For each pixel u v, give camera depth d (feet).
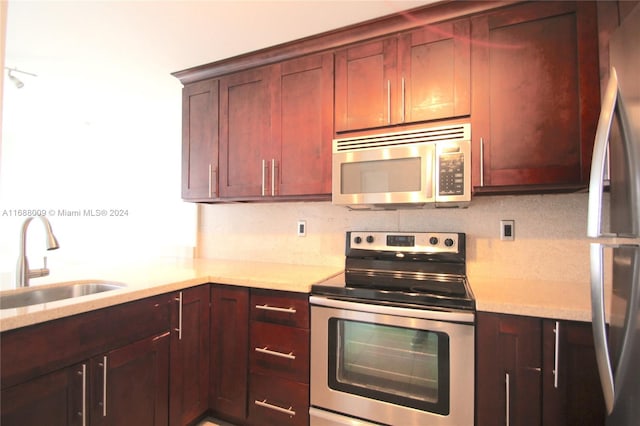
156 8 4.70
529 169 4.35
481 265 5.58
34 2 4.50
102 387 3.90
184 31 5.33
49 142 9.96
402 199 4.84
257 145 6.10
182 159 6.82
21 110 8.69
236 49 5.91
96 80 7.05
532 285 4.82
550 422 3.63
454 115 4.73
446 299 4.09
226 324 5.43
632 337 2.71
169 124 8.60
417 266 5.65
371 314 4.39
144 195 8.88
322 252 6.78
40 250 9.76
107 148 9.36
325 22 5.16
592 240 4.99
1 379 3.03
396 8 4.84
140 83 7.21
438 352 4.10
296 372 4.88
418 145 4.76
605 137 2.90
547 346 3.65
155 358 4.60
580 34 4.17
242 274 5.59
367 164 5.11
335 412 4.66
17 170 9.93
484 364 3.90
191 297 5.22
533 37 4.38
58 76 6.82
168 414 4.78
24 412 3.20
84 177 9.59
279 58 5.93
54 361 3.44
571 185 4.25
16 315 3.12
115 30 5.26
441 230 5.84
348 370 4.64
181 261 7.55
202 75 6.62
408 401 4.25
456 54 4.75
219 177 6.42
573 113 4.18
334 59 5.52
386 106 5.14
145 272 5.80
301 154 5.73
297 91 5.79
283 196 5.91
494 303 3.86
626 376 2.77
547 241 5.24
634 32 2.68
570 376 3.57
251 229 7.61
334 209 6.70
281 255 7.24
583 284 4.89
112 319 4.04
